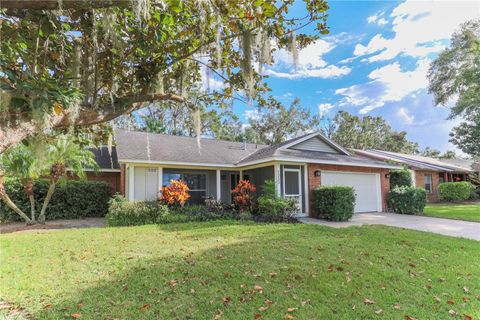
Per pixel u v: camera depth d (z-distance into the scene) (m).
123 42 3.67
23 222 10.27
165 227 8.35
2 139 2.27
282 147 13.00
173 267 4.60
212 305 3.36
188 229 8.02
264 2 3.17
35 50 3.07
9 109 2.34
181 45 3.86
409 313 3.21
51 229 8.66
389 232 7.43
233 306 3.34
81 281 4.05
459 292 3.78
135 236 7.03
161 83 4.16
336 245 5.94
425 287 3.91
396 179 15.11
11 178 10.47
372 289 3.81
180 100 4.31
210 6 3.16
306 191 11.88
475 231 8.18
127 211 9.31
